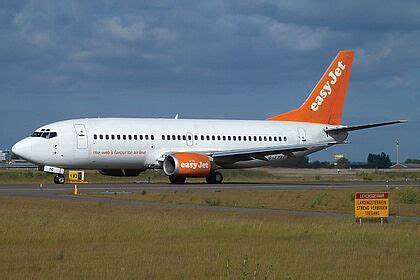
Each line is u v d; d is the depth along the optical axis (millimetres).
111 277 38281
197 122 144250
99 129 132375
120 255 45188
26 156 127438
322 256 45062
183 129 140250
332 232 55531
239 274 39156
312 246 49219
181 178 135250
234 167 147875
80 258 44094
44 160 128500
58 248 48000
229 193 102688
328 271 40219
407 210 82688
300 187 123500
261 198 95500
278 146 149125
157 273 39344
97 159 131875
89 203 83562
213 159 137500
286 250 47406
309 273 39594
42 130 130000
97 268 40719
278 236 53844
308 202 91062
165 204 85000
